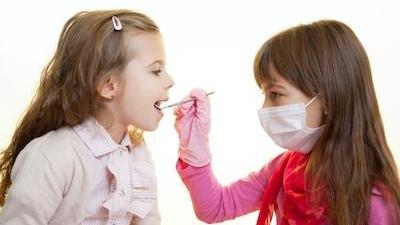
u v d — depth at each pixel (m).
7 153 0.91
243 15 1.19
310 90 0.79
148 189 0.93
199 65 1.21
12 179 0.80
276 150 1.20
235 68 1.20
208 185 0.93
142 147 0.97
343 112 0.80
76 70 0.82
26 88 1.24
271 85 0.83
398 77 1.17
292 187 0.86
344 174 0.79
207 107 0.92
